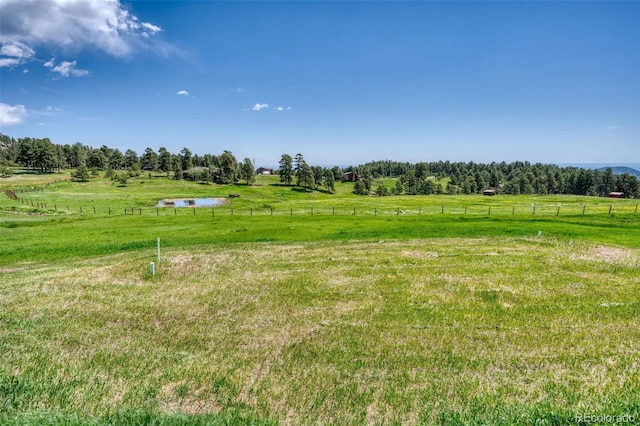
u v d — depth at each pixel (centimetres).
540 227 3769
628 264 2236
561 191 18488
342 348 1203
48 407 852
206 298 1725
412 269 2169
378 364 1095
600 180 17950
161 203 9512
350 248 2778
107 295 1783
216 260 2425
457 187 18725
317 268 2233
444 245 2836
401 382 995
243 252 2647
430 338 1277
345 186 17950
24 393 902
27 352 1166
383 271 2139
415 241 3038
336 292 1789
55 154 18512
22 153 16912
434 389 958
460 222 4253
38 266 2469
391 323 1416
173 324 1427
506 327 1366
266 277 2059
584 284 1866
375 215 5547
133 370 1055
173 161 19450
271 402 904
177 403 904
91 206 8069
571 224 4012
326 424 820
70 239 3478
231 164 16100
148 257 2519
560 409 852
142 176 16975
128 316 1512
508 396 930
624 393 939
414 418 844
